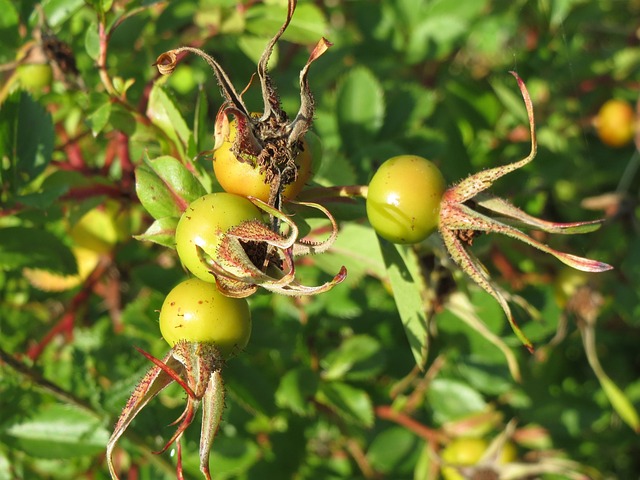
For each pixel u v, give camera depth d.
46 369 0.22
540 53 0.28
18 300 0.24
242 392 0.20
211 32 0.23
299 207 0.16
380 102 0.23
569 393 0.28
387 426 0.25
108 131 0.20
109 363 0.21
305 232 0.15
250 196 0.15
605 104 0.30
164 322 0.15
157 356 0.21
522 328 0.24
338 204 0.17
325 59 0.26
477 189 0.16
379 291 0.24
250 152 0.15
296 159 0.15
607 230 0.29
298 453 0.24
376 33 0.28
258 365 0.23
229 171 0.15
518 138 0.27
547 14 0.27
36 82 0.21
